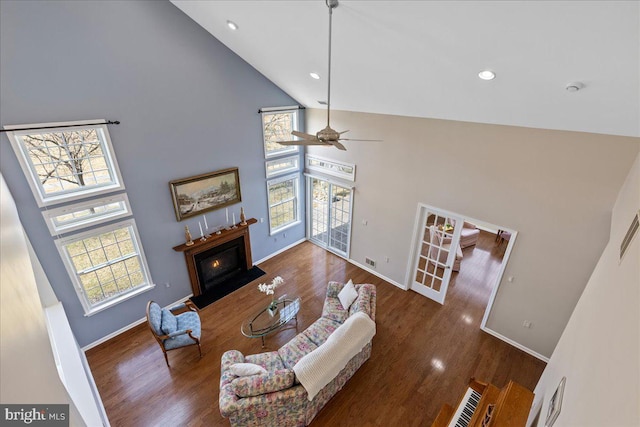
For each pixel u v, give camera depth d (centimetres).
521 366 426
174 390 391
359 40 326
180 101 459
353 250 664
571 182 356
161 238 497
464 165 441
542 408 240
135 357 439
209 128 505
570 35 215
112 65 384
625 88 245
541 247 398
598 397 130
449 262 511
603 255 301
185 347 454
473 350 451
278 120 615
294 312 480
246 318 513
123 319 485
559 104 303
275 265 665
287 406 314
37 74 337
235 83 515
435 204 493
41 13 325
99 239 440
